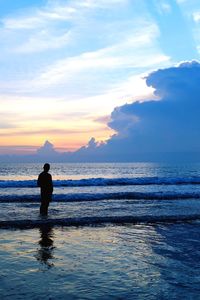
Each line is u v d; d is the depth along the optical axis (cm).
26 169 10925
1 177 5966
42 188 1330
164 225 1202
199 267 728
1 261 742
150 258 789
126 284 617
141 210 1505
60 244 903
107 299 547
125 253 828
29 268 699
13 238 959
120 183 2998
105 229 1116
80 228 1123
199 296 566
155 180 3092
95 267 714
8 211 1414
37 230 1073
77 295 561
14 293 565
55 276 654
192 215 1370
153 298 554
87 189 2542
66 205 1625
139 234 1051
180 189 2583
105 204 1683
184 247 897
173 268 717
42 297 549
